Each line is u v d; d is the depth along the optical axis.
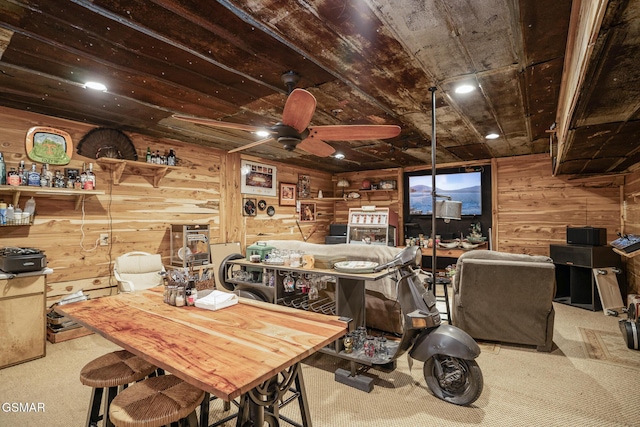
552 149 4.54
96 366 1.65
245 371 1.14
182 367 1.17
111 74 2.60
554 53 2.28
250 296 3.20
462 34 2.07
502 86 2.83
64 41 2.15
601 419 2.07
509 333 3.15
